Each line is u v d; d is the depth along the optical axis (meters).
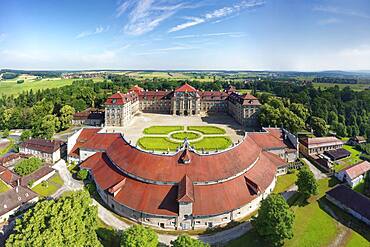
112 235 77.50
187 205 81.00
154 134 170.12
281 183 114.19
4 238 78.00
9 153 155.00
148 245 63.41
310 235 81.62
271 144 133.12
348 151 152.75
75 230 60.91
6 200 90.88
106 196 95.88
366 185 115.06
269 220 73.31
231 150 105.00
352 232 84.12
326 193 102.25
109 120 195.00
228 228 83.94
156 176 91.38
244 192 92.38
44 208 64.19
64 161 138.75
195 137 164.12
